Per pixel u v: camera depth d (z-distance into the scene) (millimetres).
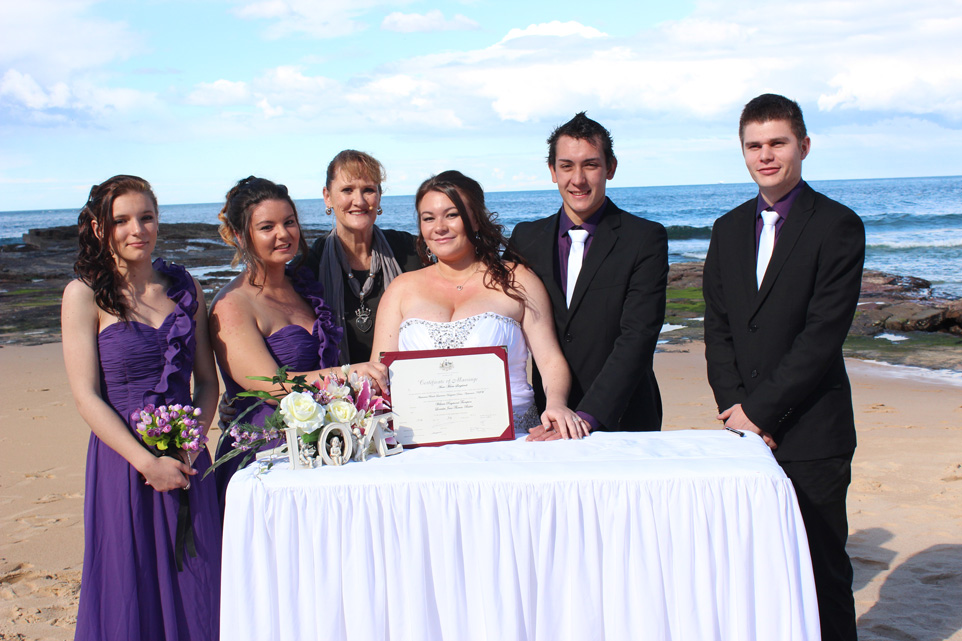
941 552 4461
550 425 2973
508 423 2883
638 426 3590
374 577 2492
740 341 3217
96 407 2873
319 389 2812
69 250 30266
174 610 2902
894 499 5293
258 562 2508
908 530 4793
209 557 2998
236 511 2514
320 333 3418
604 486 2473
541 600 2480
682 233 33688
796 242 3057
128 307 2992
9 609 3957
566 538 2482
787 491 2441
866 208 44062
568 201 3410
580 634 2469
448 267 3307
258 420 3188
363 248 4062
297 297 3574
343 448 2703
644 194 94750
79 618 2846
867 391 8461
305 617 2502
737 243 3242
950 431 6793
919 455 6129
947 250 24078
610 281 3361
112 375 2955
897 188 76250
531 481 2482
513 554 2479
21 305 16156
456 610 2479
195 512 2975
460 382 2887
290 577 2494
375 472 2564
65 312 2934
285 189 3424
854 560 4422
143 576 2879
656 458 2604
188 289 3152
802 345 2992
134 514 2873
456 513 2492
